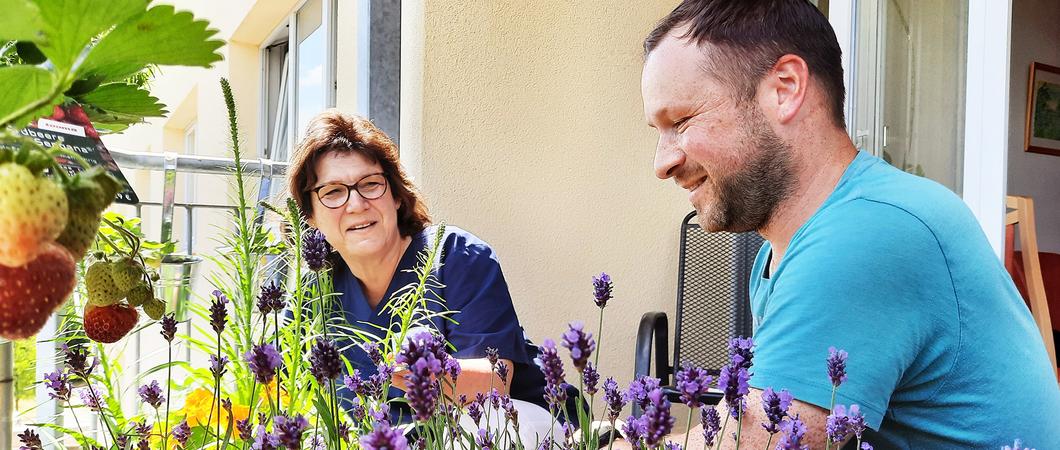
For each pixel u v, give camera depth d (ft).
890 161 8.58
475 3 8.43
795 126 3.38
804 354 2.85
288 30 12.49
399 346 3.41
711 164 3.48
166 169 5.82
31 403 2.91
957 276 2.96
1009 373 3.03
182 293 3.48
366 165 5.98
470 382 5.16
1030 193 15.12
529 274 8.84
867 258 2.89
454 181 8.36
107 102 1.94
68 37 0.96
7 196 0.87
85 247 1.04
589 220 9.20
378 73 8.34
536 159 8.84
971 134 7.41
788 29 3.35
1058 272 11.47
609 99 9.30
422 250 6.04
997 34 7.17
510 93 8.65
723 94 3.41
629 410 7.94
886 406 2.87
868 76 8.86
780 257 3.66
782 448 2.07
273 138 12.73
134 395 3.96
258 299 2.67
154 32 1.07
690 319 9.57
